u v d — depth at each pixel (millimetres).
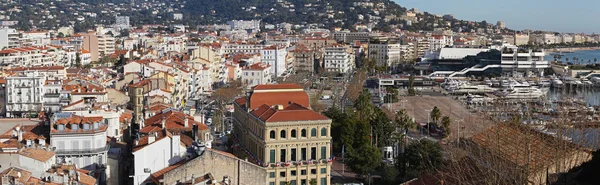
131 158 158125
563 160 141625
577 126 194500
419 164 187625
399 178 192625
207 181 125938
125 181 159875
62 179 125188
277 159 183125
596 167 133500
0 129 190125
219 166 136125
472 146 157625
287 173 183750
